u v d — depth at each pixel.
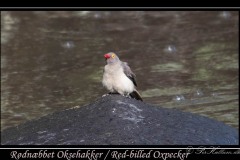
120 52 33.59
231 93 27.08
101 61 32.06
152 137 16.53
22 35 37.31
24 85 29.12
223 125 19.28
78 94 27.61
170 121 17.72
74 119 17.72
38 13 41.59
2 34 37.50
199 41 35.00
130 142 16.14
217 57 32.09
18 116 25.61
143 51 33.56
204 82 28.50
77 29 38.28
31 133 17.69
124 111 17.55
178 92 27.38
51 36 36.97
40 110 26.09
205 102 26.14
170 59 32.03
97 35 36.94
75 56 33.09
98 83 28.86
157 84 28.41
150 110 18.03
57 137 16.98
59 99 27.19
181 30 37.44
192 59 31.81
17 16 41.00
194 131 17.64
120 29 38.03
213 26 37.97
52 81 29.52
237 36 35.56
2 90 28.56
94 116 17.48
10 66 31.94
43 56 33.34
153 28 38.09
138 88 27.97
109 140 16.28
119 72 18.80
